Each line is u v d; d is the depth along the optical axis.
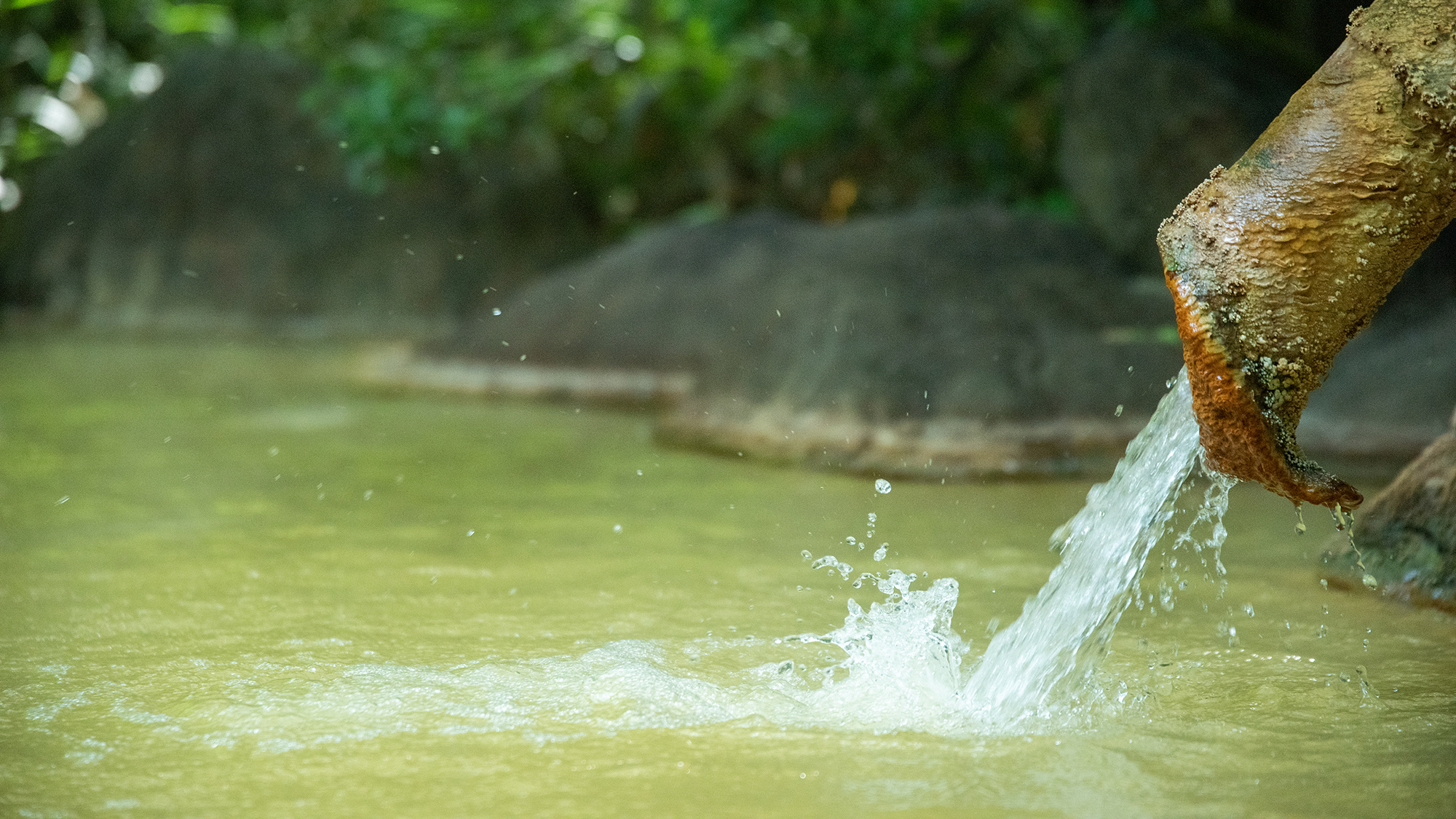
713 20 11.92
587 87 15.02
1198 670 4.00
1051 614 4.04
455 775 3.15
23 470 7.36
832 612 4.62
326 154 15.62
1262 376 3.34
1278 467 3.29
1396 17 3.42
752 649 4.18
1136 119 9.31
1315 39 10.23
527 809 2.94
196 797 3.02
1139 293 8.77
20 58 18.42
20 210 16.59
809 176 15.20
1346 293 3.37
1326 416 7.36
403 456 7.92
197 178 15.64
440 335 14.16
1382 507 4.98
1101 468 7.13
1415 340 7.66
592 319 10.77
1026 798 3.00
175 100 16.03
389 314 15.13
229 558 5.42
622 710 3.61
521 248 15.69
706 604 4.71
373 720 3.53
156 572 5.18
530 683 3.84
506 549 5.59
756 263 10.52
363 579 5.08
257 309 15.16
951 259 9.09
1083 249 9.48
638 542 5.71
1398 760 3.23
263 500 6.61
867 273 8.97
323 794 3.04
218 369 12.23
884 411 7.58
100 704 3.67
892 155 14.31
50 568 5.25
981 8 12.27
